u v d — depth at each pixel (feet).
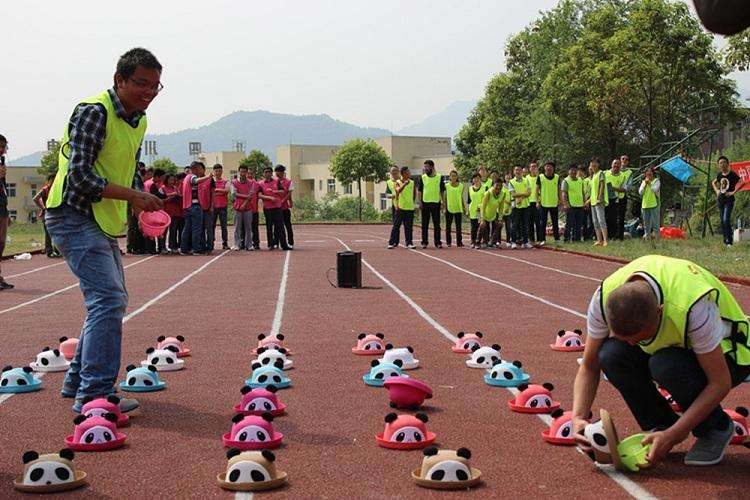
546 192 81.10
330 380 23.90
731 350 15.17
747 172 69.21
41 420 19.83
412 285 49.21
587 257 68.69
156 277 55.01
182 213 76.89
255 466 15.06
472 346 28.04
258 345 29.04
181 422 19.57
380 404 21.11
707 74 111.34
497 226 81.82
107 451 17.35
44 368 25.57
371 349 27.86
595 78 113.50
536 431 18.60
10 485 15.30
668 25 111.55
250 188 81.71
